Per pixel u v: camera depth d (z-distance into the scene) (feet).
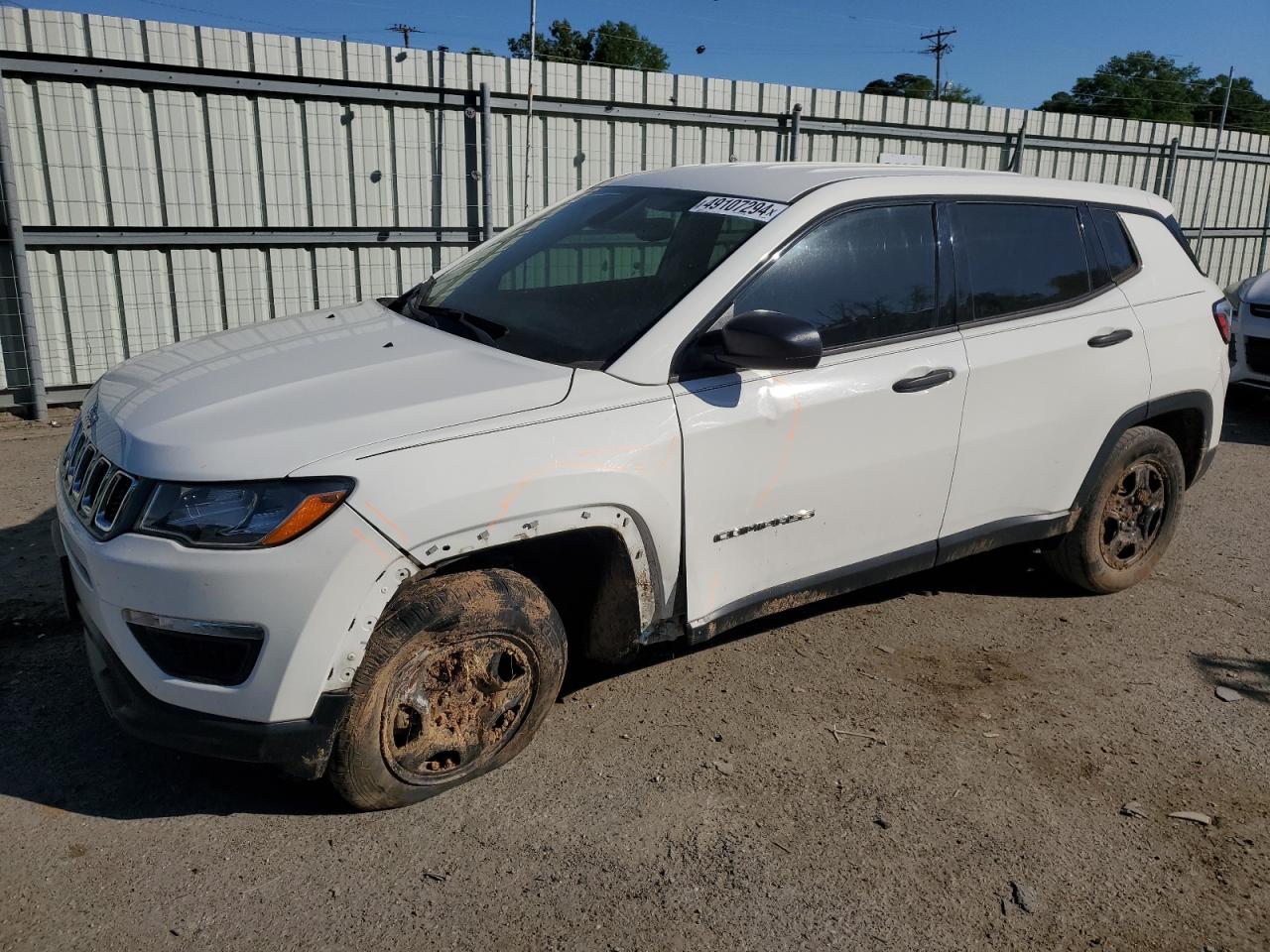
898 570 12.57
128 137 25.17
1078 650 13.82
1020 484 13.39
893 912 8.75
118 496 8.88
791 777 10.60
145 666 8.71
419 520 8.73
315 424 8.83
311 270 28.25
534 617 9.97
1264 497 21.08
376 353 10.51
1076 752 11.32
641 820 9.80
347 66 27.17
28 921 8.27
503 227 30.58
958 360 12.26
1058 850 9.65
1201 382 15.11
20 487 19.33
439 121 28.96
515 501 9.19
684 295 10.76
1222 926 8.77
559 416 9.56
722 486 10.58
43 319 25.17
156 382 10.19
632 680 12.47
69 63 24.12
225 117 26.18
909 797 10.35
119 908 8.45
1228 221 47.70
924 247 12.31
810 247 11.38
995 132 39.24
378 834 9.46
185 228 26.27
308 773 8.93
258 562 8.33
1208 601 15.65
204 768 10.46
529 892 8.79
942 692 12.52
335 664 8.71
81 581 9.38
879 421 11.61
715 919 8.57
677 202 12.34
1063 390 13.35
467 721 9.97
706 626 10.93
